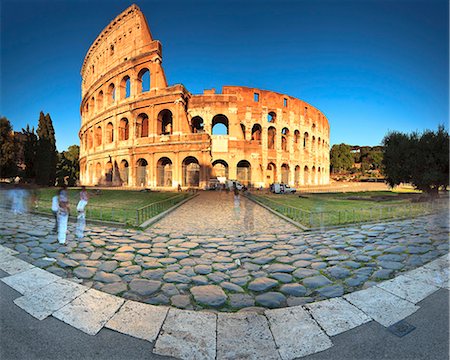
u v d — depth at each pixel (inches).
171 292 215.5
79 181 2409.0
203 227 492.1
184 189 1553.9
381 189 1995.6
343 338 152.4
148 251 330.3
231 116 1870.1
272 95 2058.3
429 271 246.7
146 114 1740.9
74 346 143.3
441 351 140.3
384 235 412.5
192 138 1599.4
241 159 1859.0
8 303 184.5
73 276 245.1
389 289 210.5
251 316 174.4
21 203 695.7
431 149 898.7
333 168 4116.6
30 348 140.9
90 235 401.4
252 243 374.3
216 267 276.4
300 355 139.3
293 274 255.9
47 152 1389.0
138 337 151.8
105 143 1943.9
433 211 686.5
